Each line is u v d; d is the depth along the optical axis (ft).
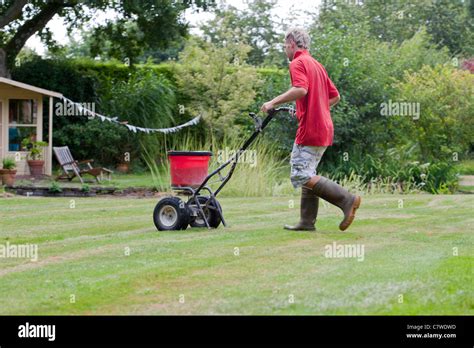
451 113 59.88
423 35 92.58
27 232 25.20
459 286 15.42
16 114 61.41
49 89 69.15
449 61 81.92
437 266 17.62
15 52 69.82
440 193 54.19
